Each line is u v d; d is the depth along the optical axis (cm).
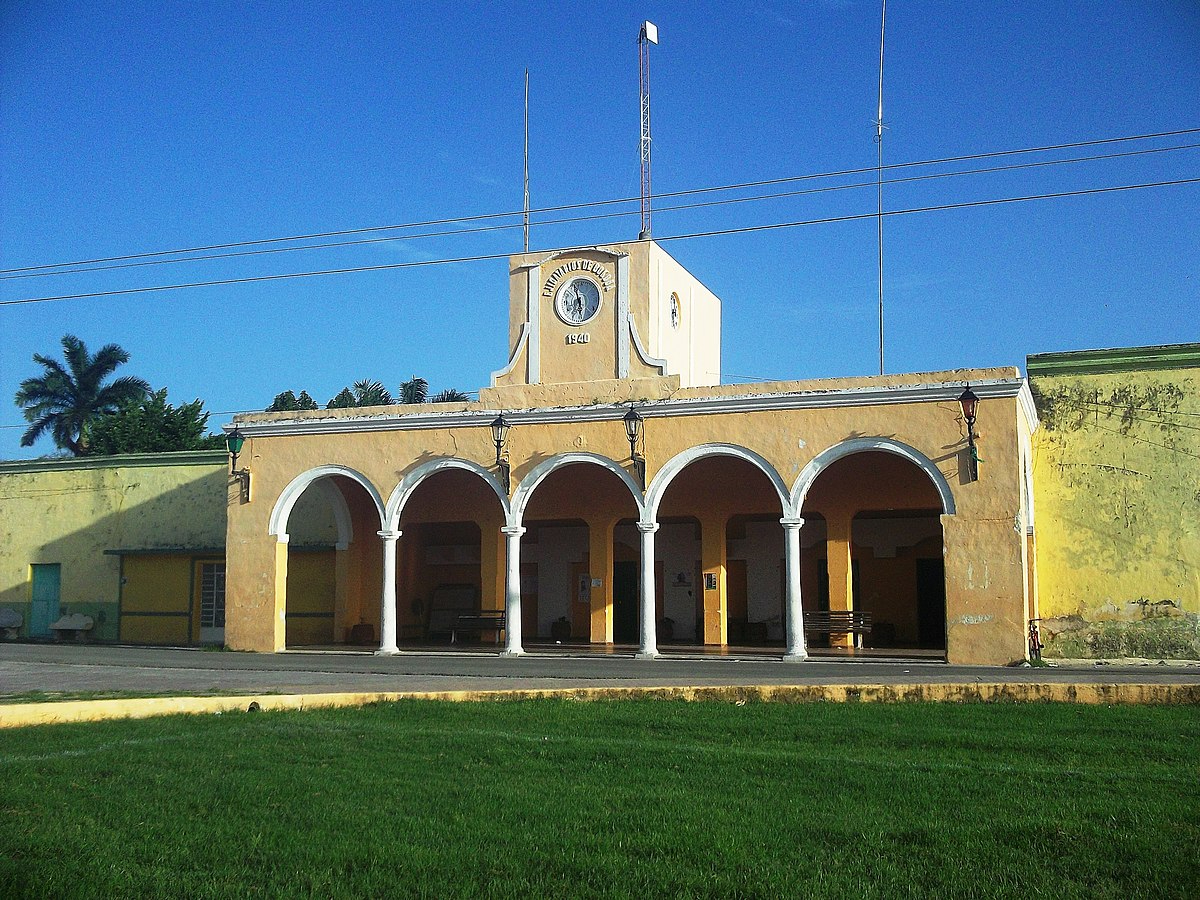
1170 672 1725
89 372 5769
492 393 2378
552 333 2427
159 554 3188
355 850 741
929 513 2567
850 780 927
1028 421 2245
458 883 680
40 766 984
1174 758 1019
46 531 3369
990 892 657
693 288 2684
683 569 2839
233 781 928
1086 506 2369
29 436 5691
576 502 2647
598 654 2239
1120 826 784
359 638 2812
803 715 1261
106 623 3253
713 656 2161
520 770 980
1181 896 649
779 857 726
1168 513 2311
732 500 2542
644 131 2564
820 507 2478
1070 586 2358
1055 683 1359
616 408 2223
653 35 2628
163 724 1211
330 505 3002
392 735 1136
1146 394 2358
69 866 716
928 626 2655
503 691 1400
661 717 1250
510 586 2258
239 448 2500
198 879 693
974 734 1130
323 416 2447
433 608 3028
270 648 2420
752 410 2136
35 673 1786
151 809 844
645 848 744
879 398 2047
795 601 2070
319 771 972
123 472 3306
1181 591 2283
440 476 2783
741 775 955
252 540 2469
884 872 693
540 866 709
